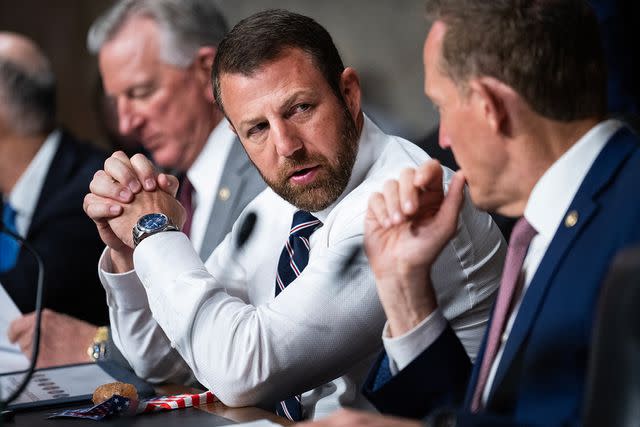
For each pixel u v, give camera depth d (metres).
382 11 18.20
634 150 4.41
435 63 4.58
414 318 5.05
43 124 10.32
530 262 4.77
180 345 5.96
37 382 6.47
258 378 5.72
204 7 9.20
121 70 9.02
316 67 5.93
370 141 6.26
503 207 4.68
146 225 6.17
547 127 4.45
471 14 4.45
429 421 4.23
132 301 6.61
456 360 5.05
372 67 18.28
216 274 7.05
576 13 4.41
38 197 10.09
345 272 5.81
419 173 4.93
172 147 9.02
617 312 3.27
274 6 18.72
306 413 6.34
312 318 5.76
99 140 19.81
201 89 9.02
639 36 8.17
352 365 5.95
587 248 4.31
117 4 9.21
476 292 6.02
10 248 10.09
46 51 19.62
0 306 7.70
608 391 3.30
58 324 7.62
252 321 5.80
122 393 5.78
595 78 4.44
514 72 4.38
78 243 9.87
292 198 6.04
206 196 8.55
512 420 4.25
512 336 4.53
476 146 4.54
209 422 5.46
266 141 5.97
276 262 6.83
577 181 4.47
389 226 4.98
